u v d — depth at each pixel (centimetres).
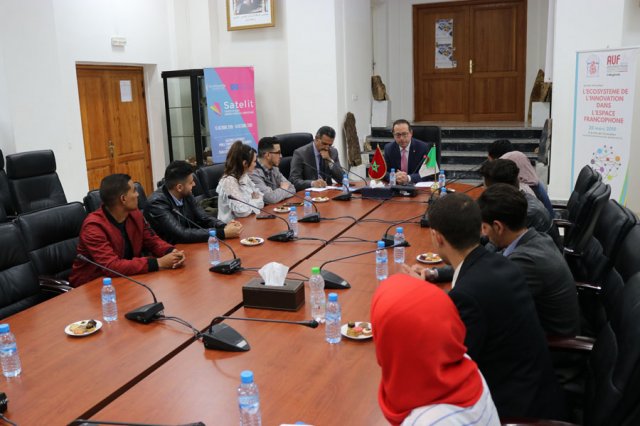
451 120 951
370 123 858
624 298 167
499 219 205
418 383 102
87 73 639
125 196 295
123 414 154
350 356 183
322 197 458
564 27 600
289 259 290
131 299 243
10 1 533
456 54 928
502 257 165
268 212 412
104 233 292
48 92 574
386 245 303
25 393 167
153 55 710
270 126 770
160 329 211
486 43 909
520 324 155
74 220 330
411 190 450
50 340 204
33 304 279
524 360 157
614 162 570
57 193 497
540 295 203
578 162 595
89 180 652
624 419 141
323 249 309
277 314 221
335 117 719
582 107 582
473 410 104
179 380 171
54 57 578
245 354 187
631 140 584
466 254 164
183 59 754
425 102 956
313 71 717
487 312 152
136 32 680
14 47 539
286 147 584
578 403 198
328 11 696
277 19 736
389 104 887
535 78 887
